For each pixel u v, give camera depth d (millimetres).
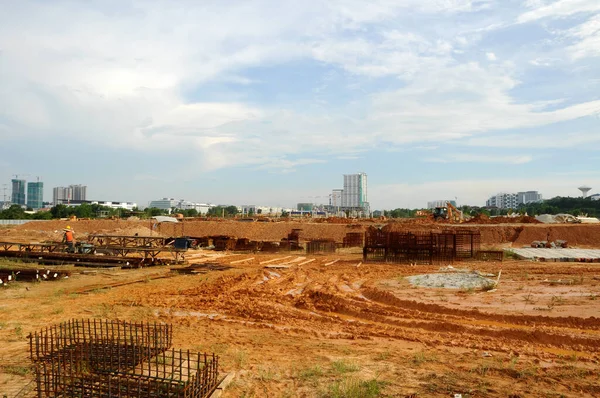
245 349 11445
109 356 9008
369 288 21328
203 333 13328
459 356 10859
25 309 16219
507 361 10414
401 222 69812
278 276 27625
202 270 29641
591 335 12531
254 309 17078
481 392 8266
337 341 12602
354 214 125688
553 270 28531
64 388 7133
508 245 51500
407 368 9766
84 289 21953
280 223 70000
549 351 11648
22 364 9578
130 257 32344
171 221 75938
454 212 79438
